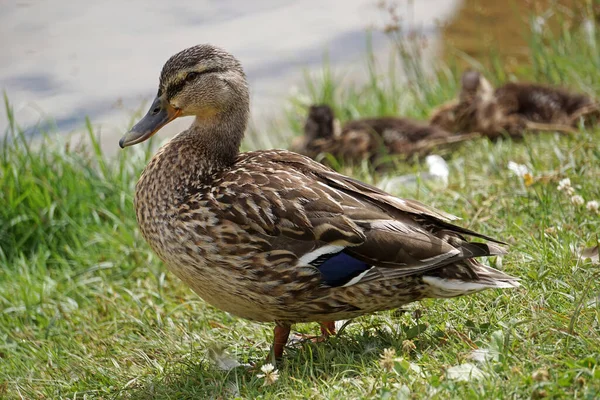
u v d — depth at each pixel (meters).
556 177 10.87
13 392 8.98
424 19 23.34
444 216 8.36
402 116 16.95
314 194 8.12
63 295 11.43
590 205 9.45
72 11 23.20
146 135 9.41
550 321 7.71
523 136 14.16
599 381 6.59
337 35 22.45
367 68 20.84
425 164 14.16
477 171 12.55
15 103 18.42
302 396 7.23
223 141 9.12
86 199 13.38
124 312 10.55
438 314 8.53
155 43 21.34
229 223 8.03
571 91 15.69
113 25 22.44
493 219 10.45
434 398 6.68
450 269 7.94
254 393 7.55
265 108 19.31
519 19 21.28
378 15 23.69
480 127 14.77
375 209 8.12
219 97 9.19
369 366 7.64
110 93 18.88
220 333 9.27
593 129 13.63
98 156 14.11
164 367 8.52
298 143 16.09
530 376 6.72
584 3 19.73
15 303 11.39
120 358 9.20
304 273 7.93
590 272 8.52
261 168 8.49
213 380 8.09
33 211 13.11
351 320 8.77
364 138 15.13
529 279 8.77
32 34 21.69
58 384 8.87
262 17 23.53
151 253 11.97
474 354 7.28
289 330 8.45
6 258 12.83
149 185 8.67
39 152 14.16
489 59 20.20
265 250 7.97
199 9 23.84
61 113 18.08
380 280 7.89
